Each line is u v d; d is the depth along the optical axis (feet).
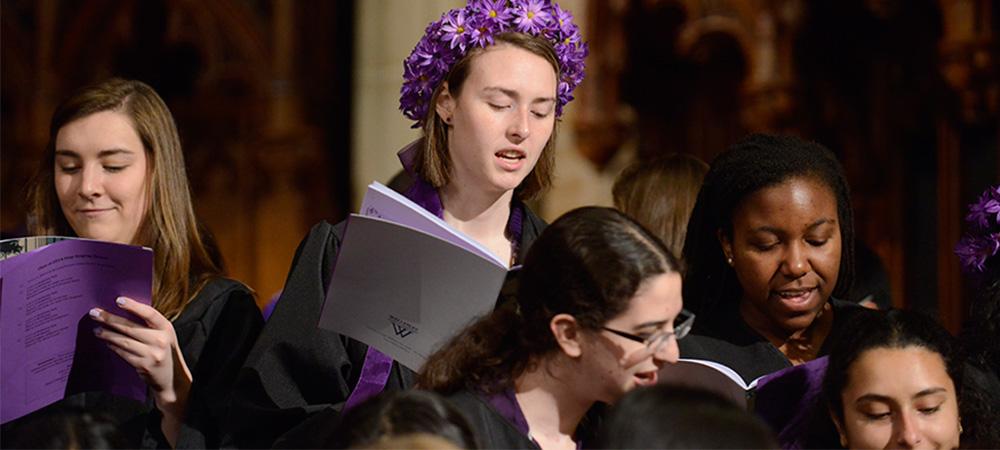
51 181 39.99
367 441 24.36
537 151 34.88
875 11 75.97
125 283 33.30
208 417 35.96
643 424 23.09
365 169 82.99
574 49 36.32
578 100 76.33
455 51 34.86
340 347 34.81
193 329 38.17
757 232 33.86
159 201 39.01
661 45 81.30
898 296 79.71
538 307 27.55
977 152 75.51
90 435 26.37
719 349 35.55
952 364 30.53
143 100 39.55
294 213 87.81
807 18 76.48
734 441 22.43
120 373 34.99
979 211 38.34
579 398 28.19
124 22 88.74
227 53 88.33
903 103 79.36
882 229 80.28
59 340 33.47
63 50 88.84
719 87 82.48
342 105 90.48
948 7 72.23
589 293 26.76
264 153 87.25
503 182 34.60
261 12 88.17
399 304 30.40
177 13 88.33
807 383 31.24
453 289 29.86
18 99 88.79
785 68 75.82
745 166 34.81
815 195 33.68
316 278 35.63
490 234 36.52
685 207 44.62
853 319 31.89
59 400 36.70
